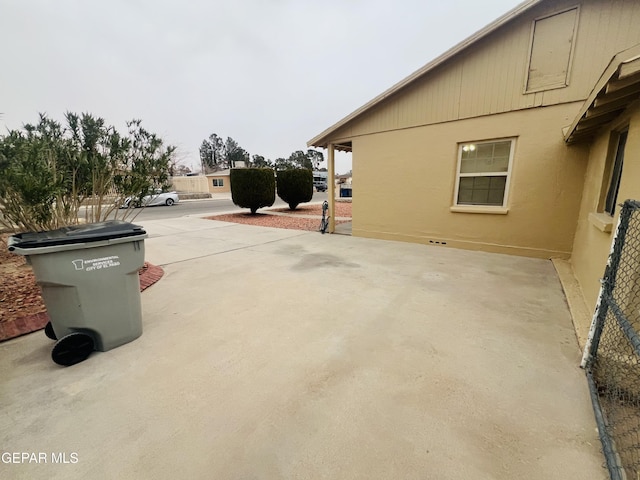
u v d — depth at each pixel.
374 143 6.89
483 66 5.25
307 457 1.44
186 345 2.50
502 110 5.17
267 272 4.56
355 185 7.40
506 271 4.47
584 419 1.67
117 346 2.47
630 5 4.01
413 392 1.90
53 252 2.05
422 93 6.00
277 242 6.96
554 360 2.23
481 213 5.68
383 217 7.06
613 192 3.35
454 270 4.56
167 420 1.68
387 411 1.74
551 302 3.32
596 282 2.94
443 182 6.05
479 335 2.62
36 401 1.84
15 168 2.91
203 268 4.80
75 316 2.23
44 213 3.41
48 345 2.52
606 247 2.76
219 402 1.83
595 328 2.02
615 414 1.70
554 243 5.06
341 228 8.99
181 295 3.63
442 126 5.88
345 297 3.52
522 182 5.18
